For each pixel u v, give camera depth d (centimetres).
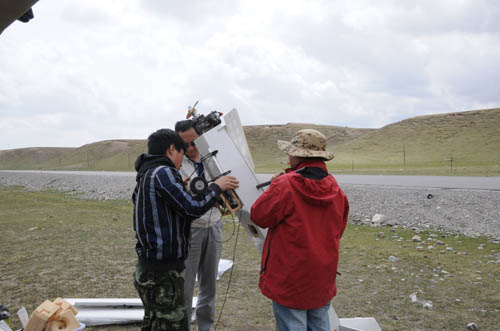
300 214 231
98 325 400
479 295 483
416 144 9775
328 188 240
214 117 287
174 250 239
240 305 459
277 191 233
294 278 233
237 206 275
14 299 470
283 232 237
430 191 1462
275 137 16138
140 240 240
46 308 267
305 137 246
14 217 1159
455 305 454
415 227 933
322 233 238
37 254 696
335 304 463
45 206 1463
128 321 404
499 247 724
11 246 763
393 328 396
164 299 237
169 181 237
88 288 514
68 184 3109
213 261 350
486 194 1302
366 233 899
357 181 2339
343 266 623
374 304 461
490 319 413
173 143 262
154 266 238
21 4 189
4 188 2973
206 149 280
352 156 8938
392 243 789
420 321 412
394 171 3931
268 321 412
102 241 816
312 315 251
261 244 305
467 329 393
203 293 354
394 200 1327
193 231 333
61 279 550
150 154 263
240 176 272
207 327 355
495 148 8250
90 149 19500
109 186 2533
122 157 16075
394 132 11194
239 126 300
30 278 552
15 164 19338
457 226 921
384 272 586
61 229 955
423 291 502
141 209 239
